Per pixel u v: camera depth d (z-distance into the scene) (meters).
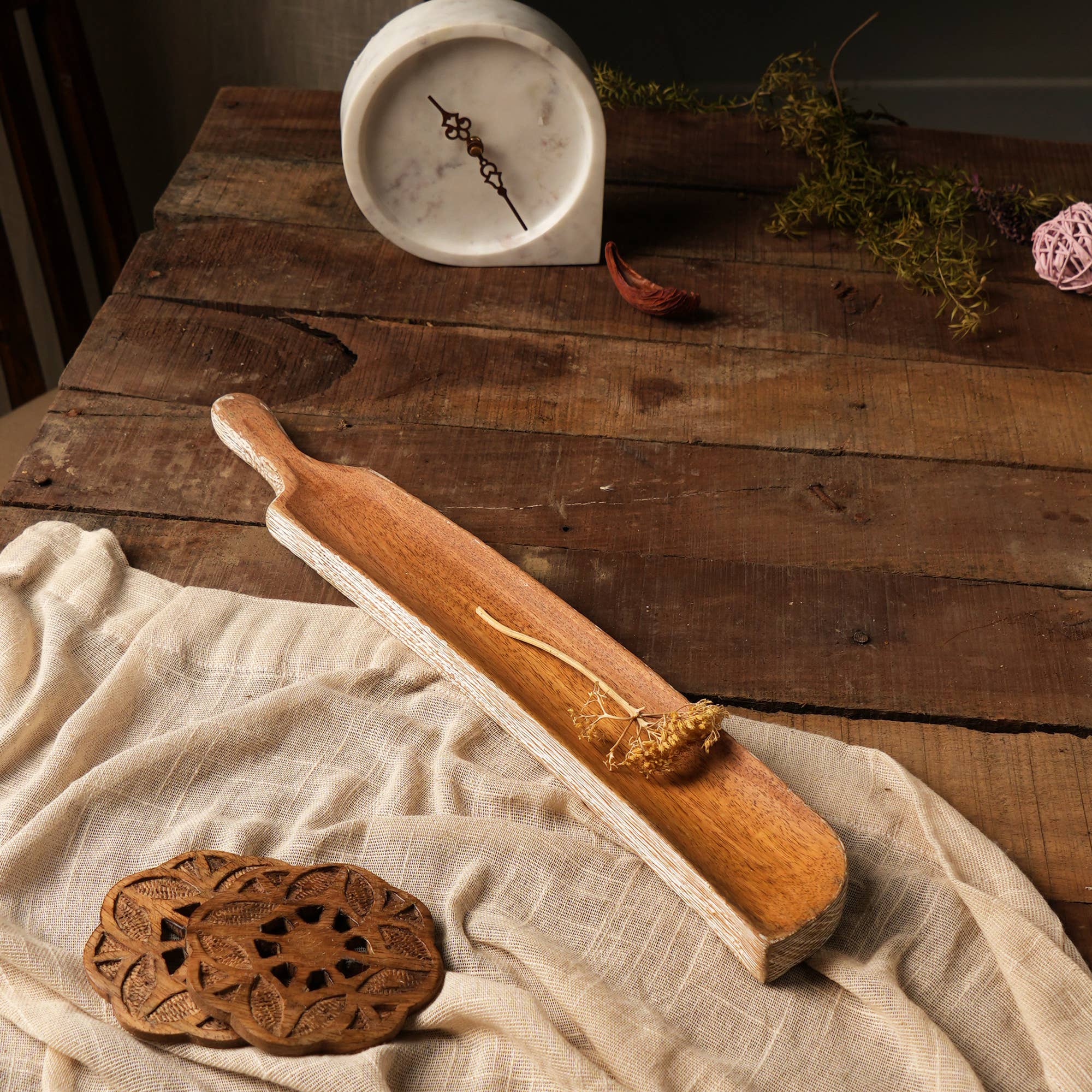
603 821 1.30
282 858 1.28
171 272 1.59
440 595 1.38
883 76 2.63
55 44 1.82
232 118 1.73
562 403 1.51
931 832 1.30
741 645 1.39
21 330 1.81
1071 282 1.59
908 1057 1.24
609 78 1.75
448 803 1.31
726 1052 1.24
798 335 1.56
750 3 2.77
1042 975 1.25
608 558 1.43
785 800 1.29
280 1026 1.22
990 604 1.41
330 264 1.60
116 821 1.30
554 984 1.24
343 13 1.95
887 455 1.49
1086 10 2.77
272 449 1.45
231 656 1.37
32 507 1.44
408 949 1.25
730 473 1.47
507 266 1.60
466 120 1.54
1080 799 1.33
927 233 1.61
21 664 1.36
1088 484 1.47
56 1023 1.22
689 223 1.64
